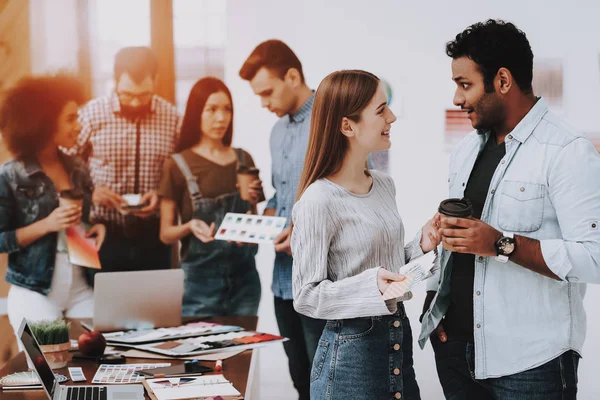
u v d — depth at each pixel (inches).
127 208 172.6
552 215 85.9
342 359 80.3
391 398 80.8
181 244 172.4
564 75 166.7
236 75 172.1
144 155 172.7
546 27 166.7
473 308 89.8
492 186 89.0
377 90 81.7
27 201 171.3
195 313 171.9
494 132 92.8
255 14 171.5
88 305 173.2
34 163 171.5
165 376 93.4
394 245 84.2
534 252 82.0
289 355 162.1
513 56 86.4
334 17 170.6
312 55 171.2
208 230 171.6
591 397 166.7
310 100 170.1
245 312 171.3
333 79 82.8
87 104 172.6
